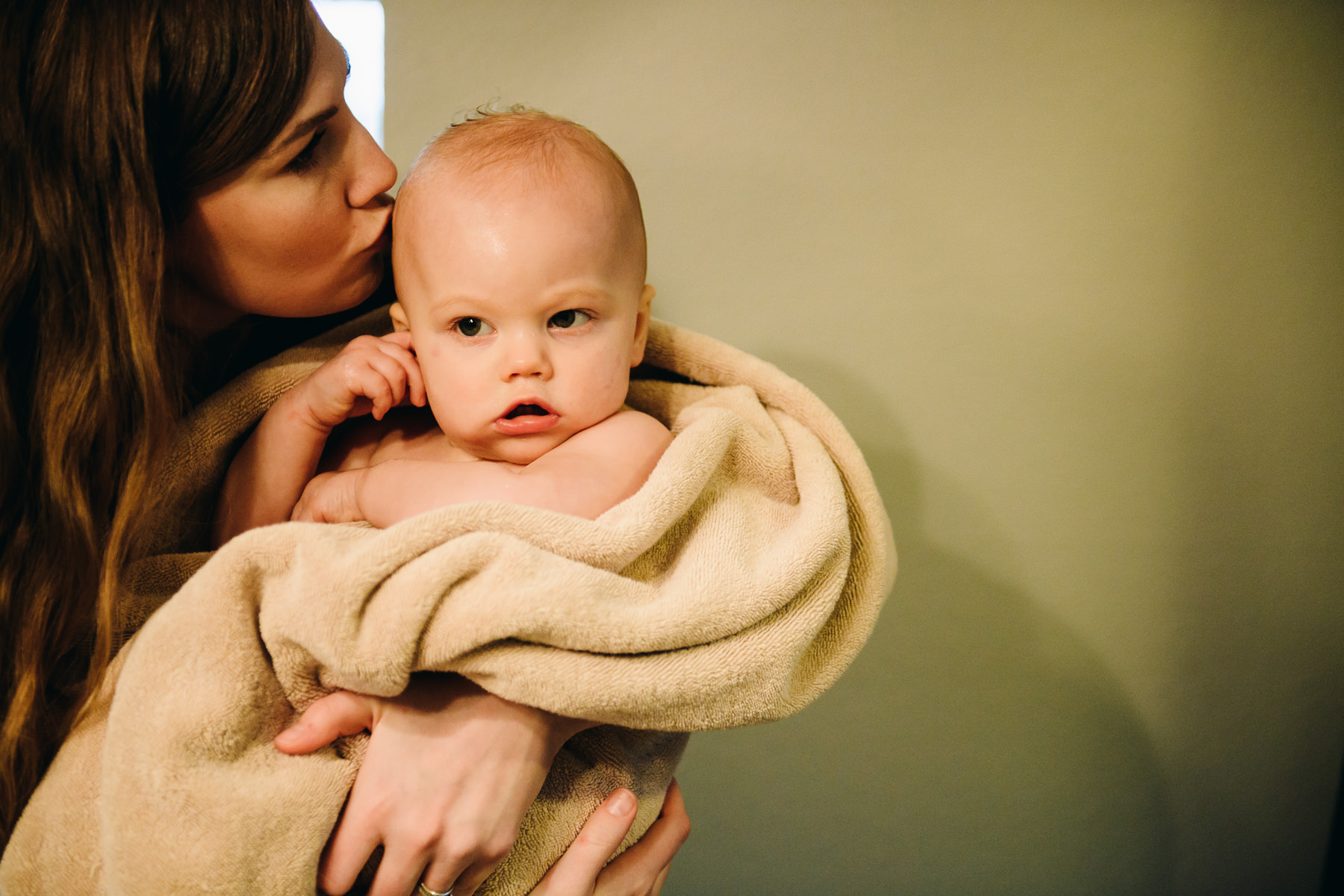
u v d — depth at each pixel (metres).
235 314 0.70
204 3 0.51
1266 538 1.01
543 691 0.51
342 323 0.78
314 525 0.55
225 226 0.58
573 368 0.61
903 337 1.01
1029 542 1.03
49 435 0.57
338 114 0.62
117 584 0.58
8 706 0.58
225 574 0.52
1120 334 0.99
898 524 1.04
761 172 1.01
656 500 0.56
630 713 0.53
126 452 0.59
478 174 0.60
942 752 1.07
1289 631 1.02
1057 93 0.96
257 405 0.68
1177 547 1.01
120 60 0.51
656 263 1.04
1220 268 0.97
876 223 1.00
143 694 0.49
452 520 0.51
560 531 0.53
